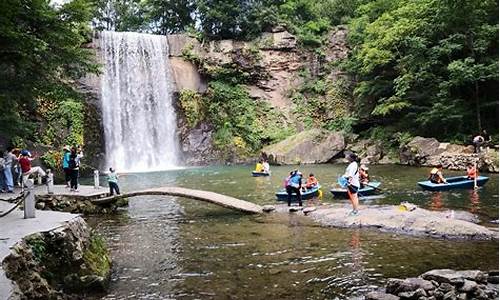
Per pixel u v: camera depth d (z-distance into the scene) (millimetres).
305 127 41562
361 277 9008
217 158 39344
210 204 18328
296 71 43750
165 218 15648
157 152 38656
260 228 13695
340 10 47531
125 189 23297
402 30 32031
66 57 17562
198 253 11078
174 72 40750
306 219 14727
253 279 9055
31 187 10156
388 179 23766
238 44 42469
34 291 7316
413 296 7488
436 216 13172
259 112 41844
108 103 36469
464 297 7375
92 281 8367
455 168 27094
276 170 31234
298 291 8336
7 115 18844
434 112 30656
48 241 8531
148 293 8367
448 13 29625
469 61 28500
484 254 10273
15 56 15008
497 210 14961
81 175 31375
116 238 12812
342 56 43344
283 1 47312
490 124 31547
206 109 40656
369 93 37594
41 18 15656
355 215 14117
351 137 38000
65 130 31688
